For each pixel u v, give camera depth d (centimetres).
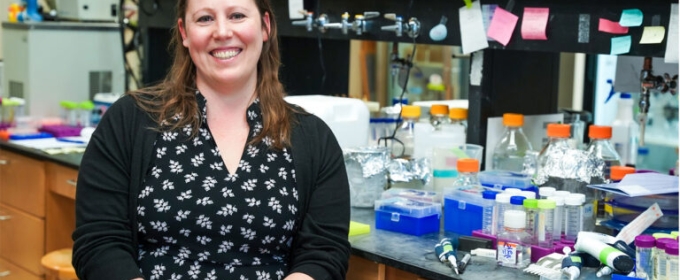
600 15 234
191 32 199
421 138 280
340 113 287
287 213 197
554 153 239
